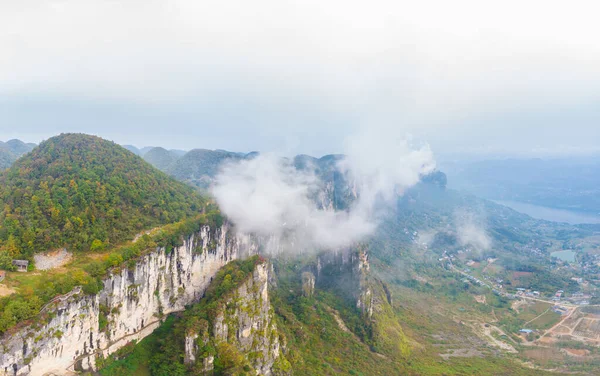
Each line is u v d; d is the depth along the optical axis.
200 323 142.50
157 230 164.50
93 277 123.81
